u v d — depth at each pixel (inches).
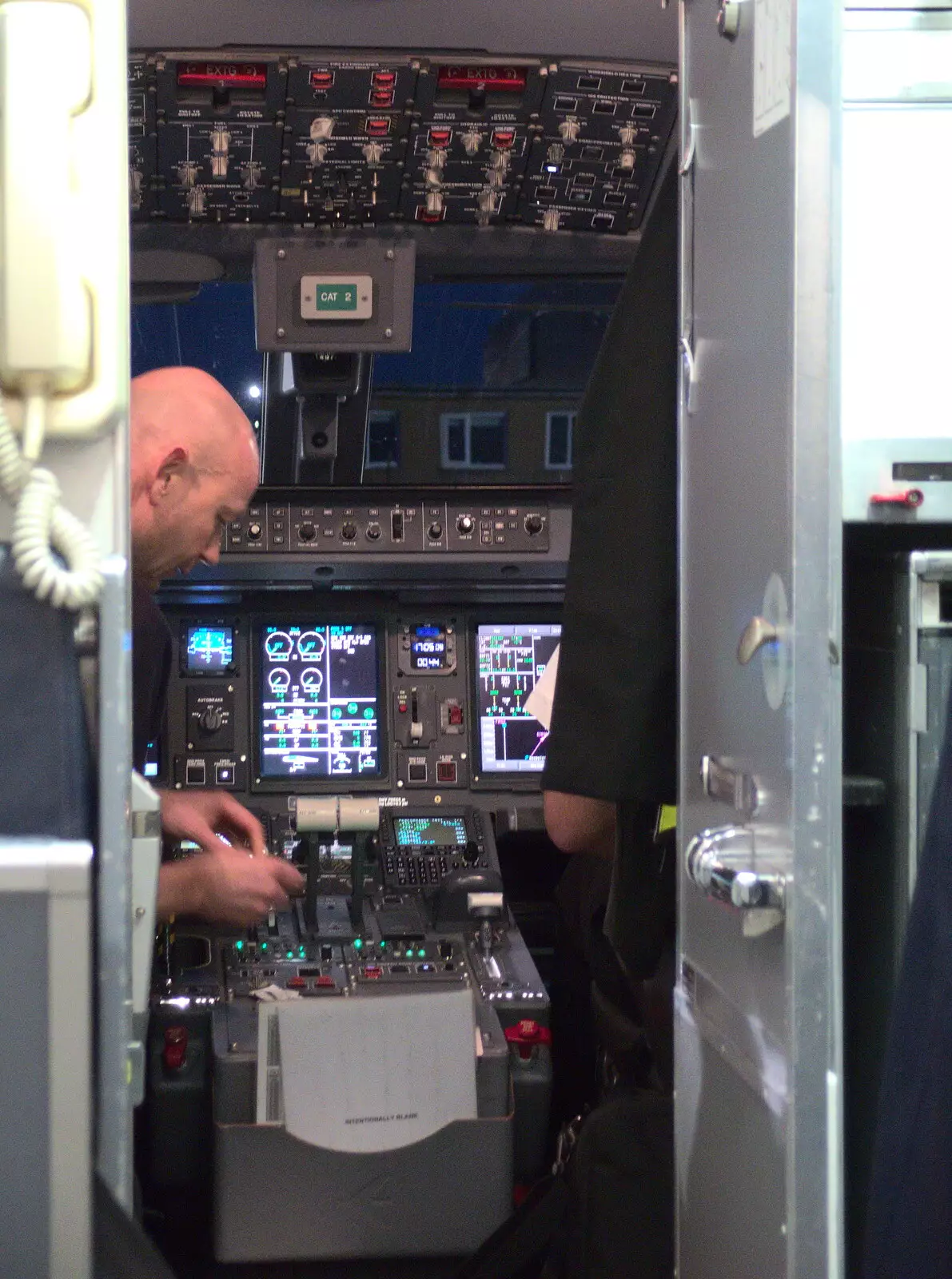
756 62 62.2
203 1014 116.6
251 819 118.0
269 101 124.1
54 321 50.4
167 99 123.0
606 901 118.6
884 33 62.7
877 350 62.7
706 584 70.2
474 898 132.2
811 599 56.6
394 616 149.8
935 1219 54.4
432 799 146.8
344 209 135.0
